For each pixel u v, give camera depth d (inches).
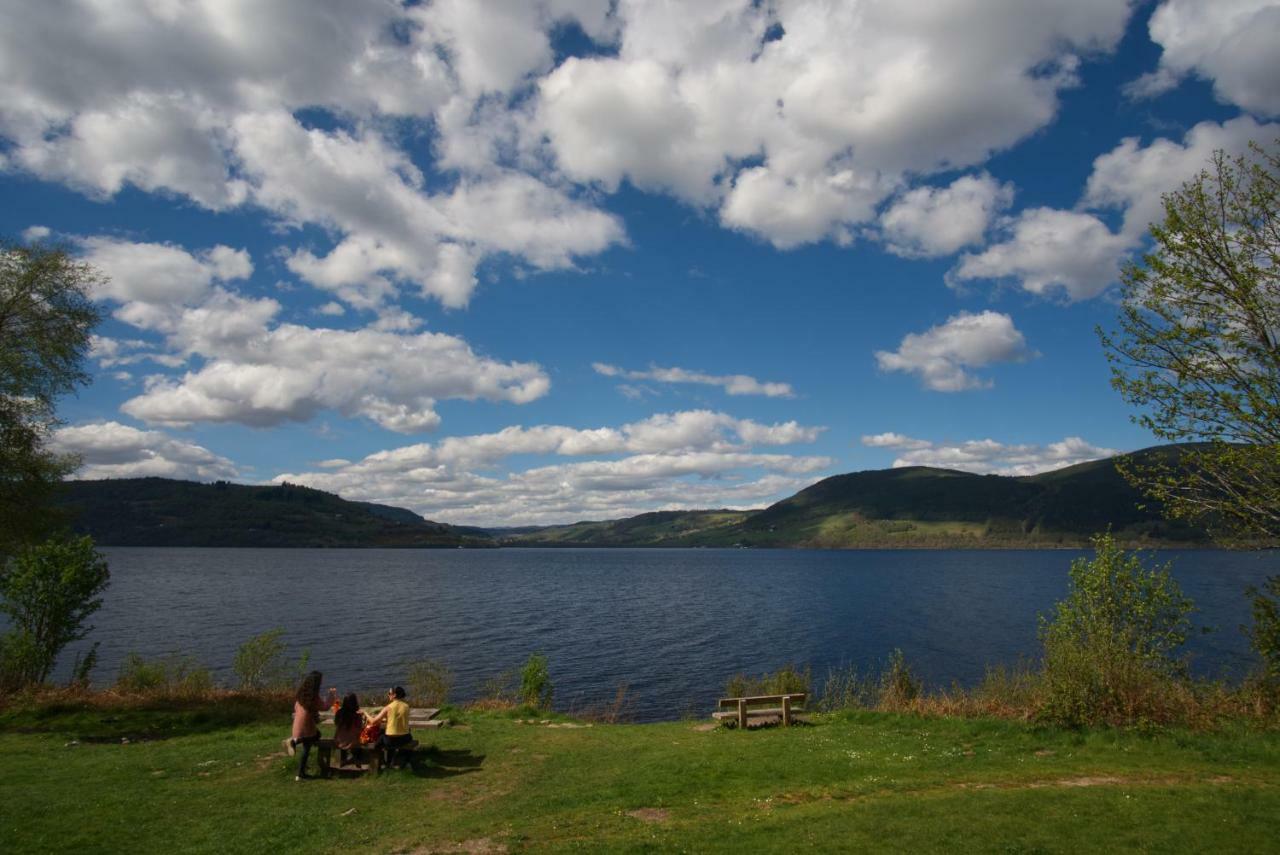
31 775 578.6
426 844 410.9
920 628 2694.4
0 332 933.8
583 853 379.9
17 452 931.3
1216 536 659.4
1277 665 671.1
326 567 7313.0
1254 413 609.9
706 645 2313.0
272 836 431.2
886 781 513.0
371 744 592.1
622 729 783.1
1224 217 655.8
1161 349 674.8
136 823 456.1
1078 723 650.2
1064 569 6786.4
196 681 1041.5
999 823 406.9
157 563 7249.0
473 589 4778.5
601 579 6008.9
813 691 1528.1
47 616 1074.1
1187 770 522.9
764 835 401.4
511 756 639.1
